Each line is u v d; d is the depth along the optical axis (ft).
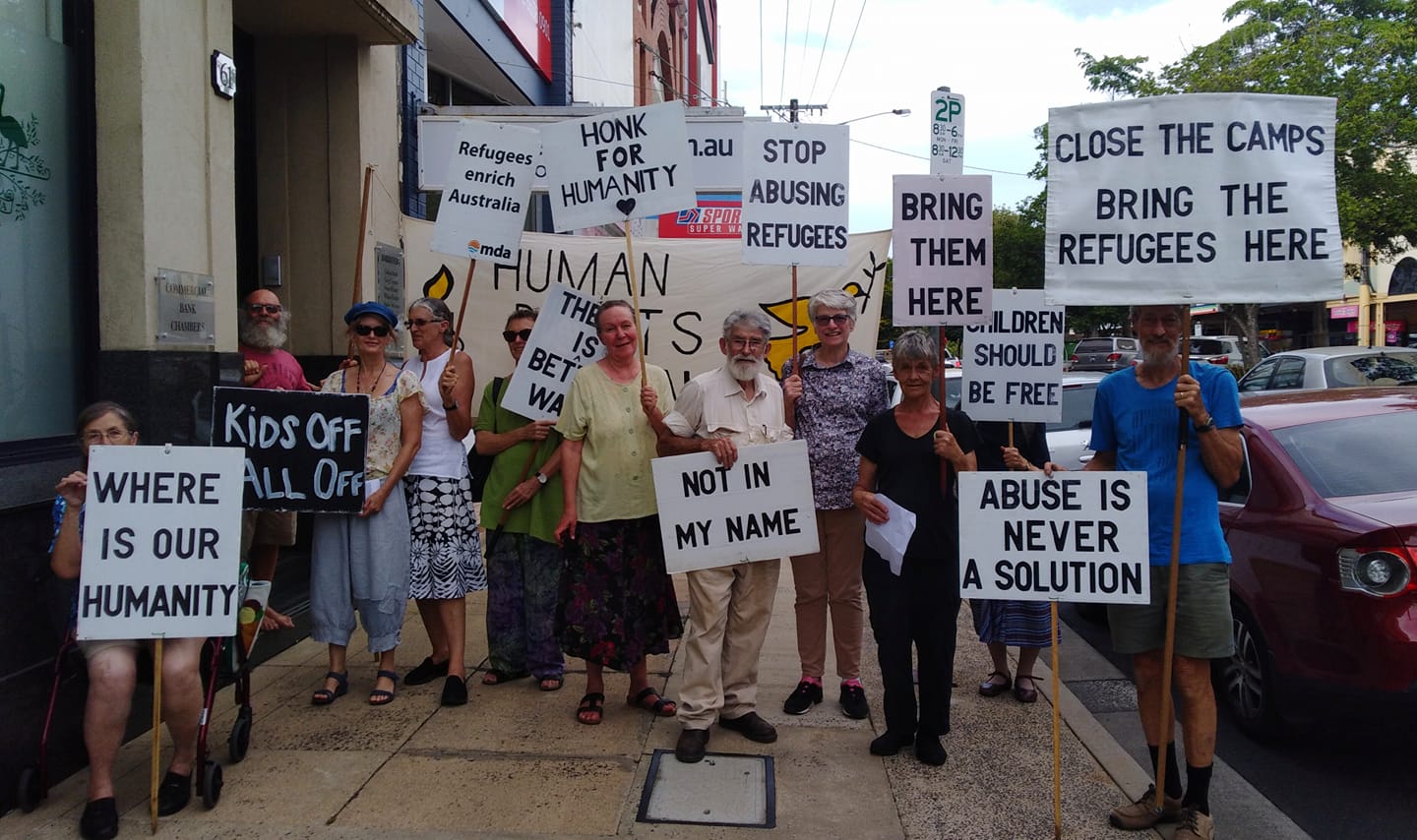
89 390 14.90
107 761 11.76
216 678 12.78
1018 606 16.48
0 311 13.52
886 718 14.44
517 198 17.49
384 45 25.77
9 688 12.39
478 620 21.52
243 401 14.94
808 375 16.15
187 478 11.72
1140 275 11.82
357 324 16.05
